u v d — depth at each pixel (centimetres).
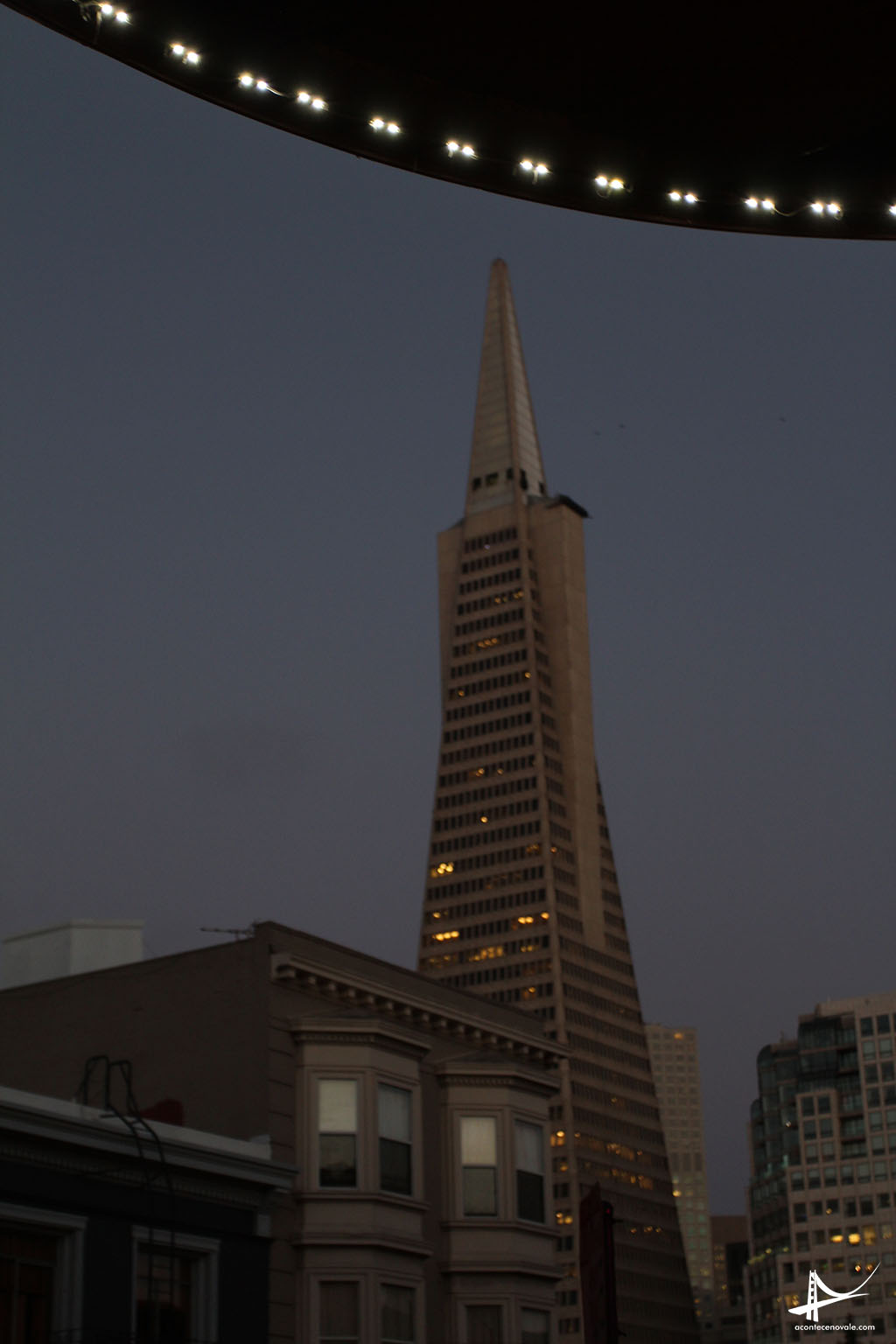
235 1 1410
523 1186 4188
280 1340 3531
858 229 1722
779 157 1638
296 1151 3725
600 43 1473
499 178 1603
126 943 4572
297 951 3978
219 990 3881
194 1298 3359
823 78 1530
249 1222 3541
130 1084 3869
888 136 1659
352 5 1423
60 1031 4047
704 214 1680
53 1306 3031
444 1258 3981
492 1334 3966
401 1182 3875
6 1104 2945
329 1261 3650
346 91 1489
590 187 1633
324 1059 3825
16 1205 2962
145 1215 3244
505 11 1435
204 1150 3397
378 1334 3653
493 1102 4191
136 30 1391
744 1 1424
